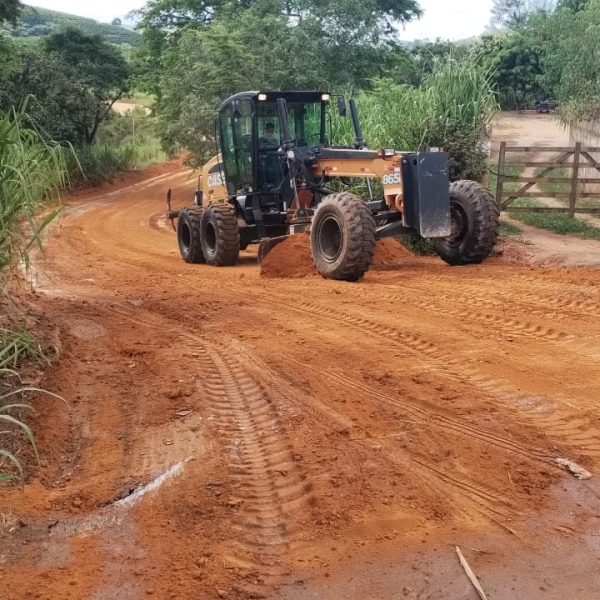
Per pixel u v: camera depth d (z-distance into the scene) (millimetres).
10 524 3959
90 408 5594
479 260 11594
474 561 3568
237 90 24484
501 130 32250
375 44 30188
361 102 18688
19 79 31734
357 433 4926
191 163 27281
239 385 5895
